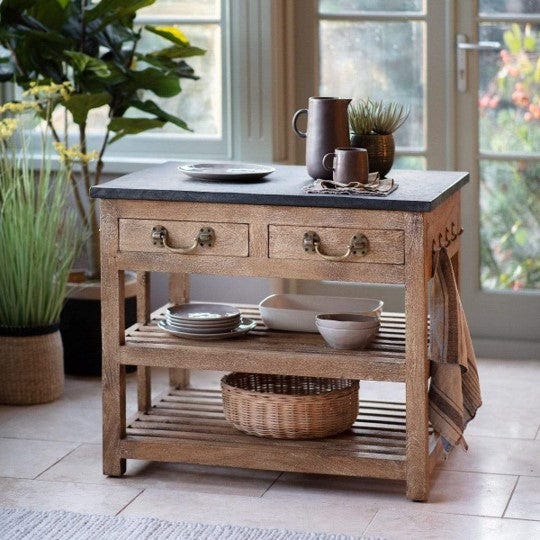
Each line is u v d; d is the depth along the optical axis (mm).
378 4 6105
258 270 4309
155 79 5699
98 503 4332
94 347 5844
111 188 4367
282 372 4363
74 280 5895
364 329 4371
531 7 5973
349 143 4559
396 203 4117
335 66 6191
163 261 4395
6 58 5762
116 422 4523
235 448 4438
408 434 4285
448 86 6082
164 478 4570
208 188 4363
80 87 5668
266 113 6062
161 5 6199
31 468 4676
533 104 6031
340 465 4359
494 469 4648
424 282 4168
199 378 5828
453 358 4344
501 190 6133
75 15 5715
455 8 6016
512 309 6168
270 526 4125
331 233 4219
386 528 4109
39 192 5441
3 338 5410
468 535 4051
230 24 6027
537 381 5781
